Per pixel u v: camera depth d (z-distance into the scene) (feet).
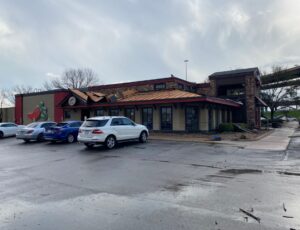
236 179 23.54
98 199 18.61
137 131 50.93
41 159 36.83
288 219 14.44
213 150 41.39
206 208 16.34
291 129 102.17
